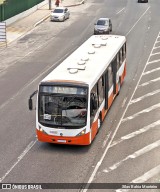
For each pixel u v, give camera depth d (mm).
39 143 19438
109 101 22625
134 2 68375
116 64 24422
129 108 23609
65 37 44062
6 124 21828
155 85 27750
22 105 24609
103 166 16906
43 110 18203
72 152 18344
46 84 18016
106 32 44438
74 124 17953
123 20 53062
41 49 39094
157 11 58875
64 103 17938
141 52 37156
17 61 35031
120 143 19078
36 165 17203
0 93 26875
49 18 55375
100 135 20031
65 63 20875
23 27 49031
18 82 29172
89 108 17891
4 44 41344
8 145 19266
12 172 16609
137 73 30812
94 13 59031
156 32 45281
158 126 20906
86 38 43281
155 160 17219
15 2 51781
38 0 61500
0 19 47938
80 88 17828
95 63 20938
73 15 57781
